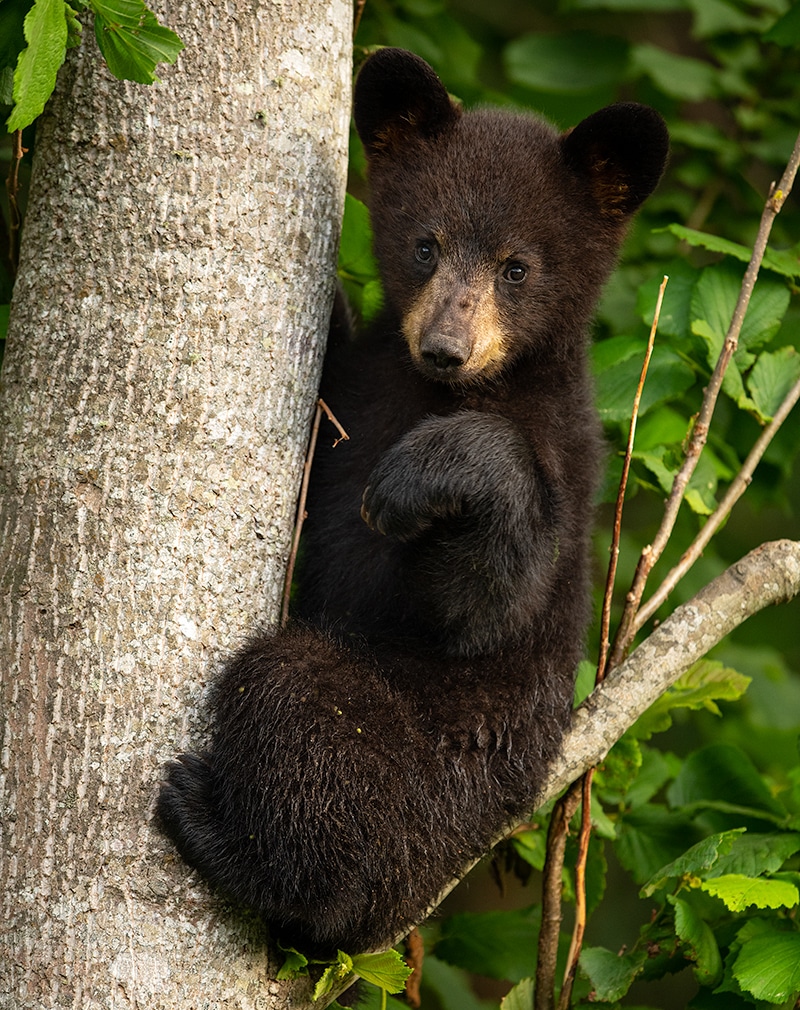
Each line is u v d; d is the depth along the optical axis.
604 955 7.61
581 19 14.79
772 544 7.92
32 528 6.22
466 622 7.46
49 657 6.09
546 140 8.41
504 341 8.02
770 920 7.61
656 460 8.98
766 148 12.20
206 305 6.46
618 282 11.18
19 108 5.56
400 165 8.46
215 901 6.24
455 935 9.04
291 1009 6.53
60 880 5.91
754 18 12.50
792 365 9.02
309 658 7.04
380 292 8.95
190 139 6.49
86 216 6.44
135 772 6.09
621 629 7.78
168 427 6.33
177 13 6.52
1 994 5.82
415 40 11.67
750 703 12.27
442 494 7.16
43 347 6.40
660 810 8.88
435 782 7.28
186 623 6.30
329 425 8.38
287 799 6.66
